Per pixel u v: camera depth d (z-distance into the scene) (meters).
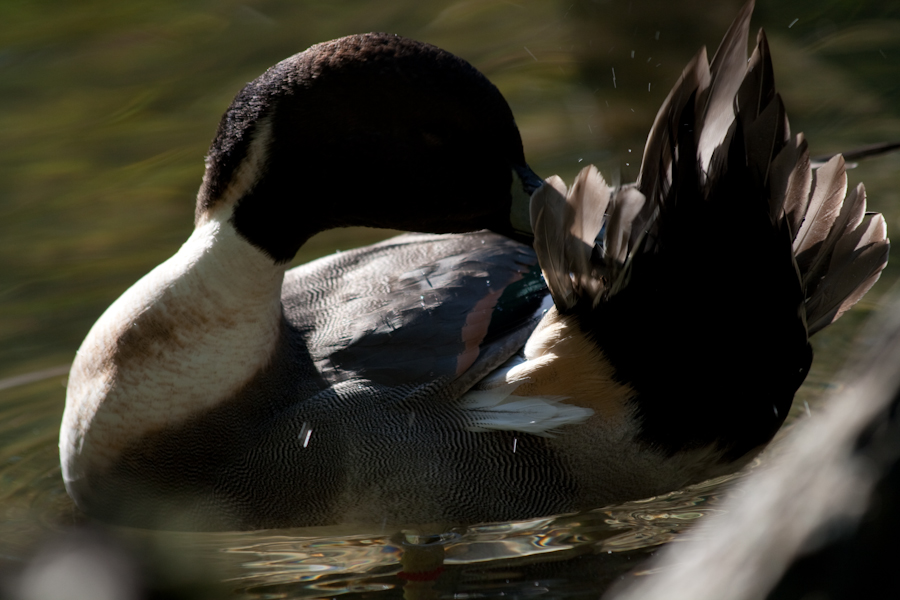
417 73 5.55
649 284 5.48
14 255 9.50
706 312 5.57
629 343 5.59
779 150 5.52
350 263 6.82
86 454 5.95
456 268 6.29
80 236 9.78
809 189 5.65
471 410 5.76
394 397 5.78
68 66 13.04
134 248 9.57
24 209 10.26
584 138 10.82
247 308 5.82
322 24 13.70
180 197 10.41
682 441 5.88
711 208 5.44
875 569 2.93
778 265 5.59
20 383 7.70
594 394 5.70
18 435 7.12
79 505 6.19
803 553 2.97
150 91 12.32
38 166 11.01
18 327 8.43
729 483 6.25
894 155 9.98
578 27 12.78
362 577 5.46
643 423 5.79
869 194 9.41
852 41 12.26
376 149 5.64
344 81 5.58
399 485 5.73
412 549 5.70
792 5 13.05
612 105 11.38
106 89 12.45
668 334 5.58
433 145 5.62
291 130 5.67
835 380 7.18
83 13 14.19
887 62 11.73
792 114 10.97
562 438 5.76
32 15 14.20
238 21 13.90
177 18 14.06
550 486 5.85
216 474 5.84
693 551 3.39
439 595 5.25
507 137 5.68
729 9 12.40
